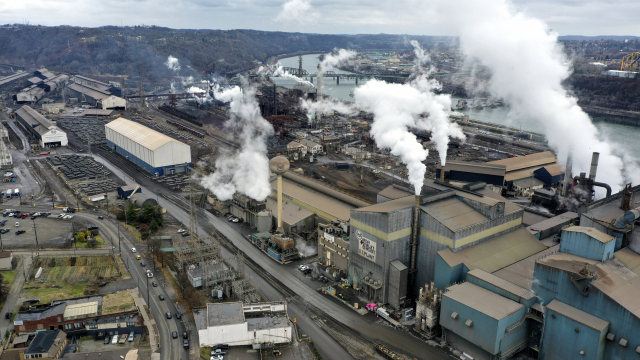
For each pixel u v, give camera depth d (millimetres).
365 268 107312
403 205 105625
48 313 91125
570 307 80562
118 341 89312
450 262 95188
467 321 83875
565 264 82438
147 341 89562
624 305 73938
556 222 124688
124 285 109000
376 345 88750
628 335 73750
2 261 113250
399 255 103125
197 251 115250
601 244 83000
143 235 137375
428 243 102500
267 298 105562
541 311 83500
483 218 104812
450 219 100938
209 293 106062
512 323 82250
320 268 118875
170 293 106688
